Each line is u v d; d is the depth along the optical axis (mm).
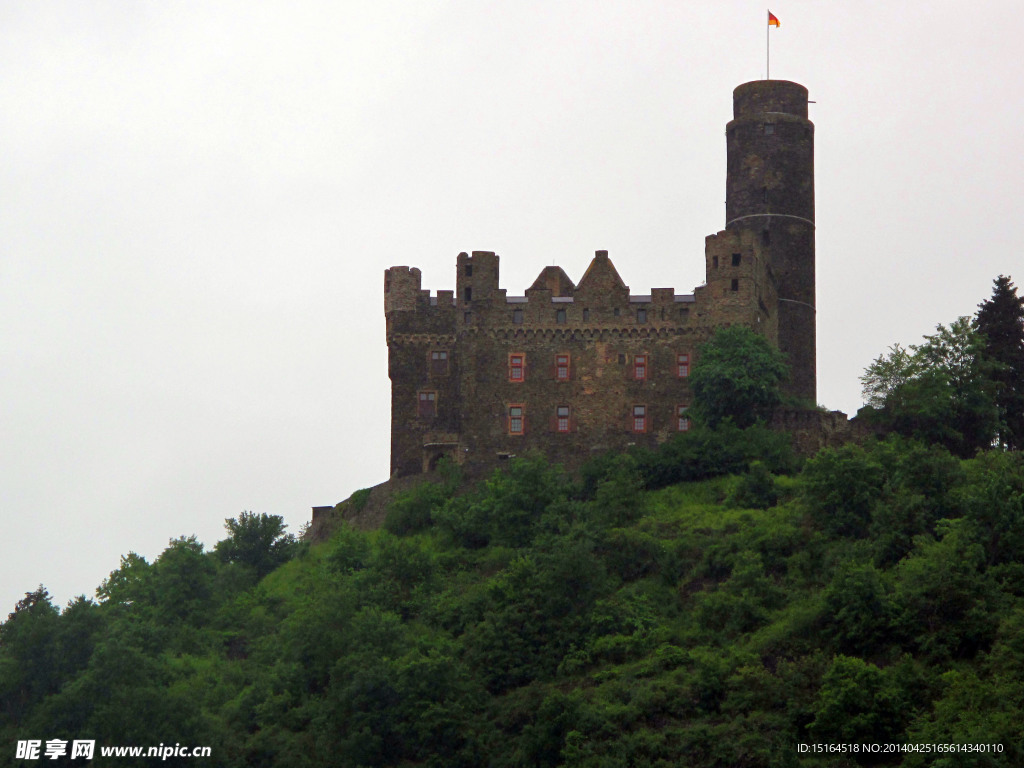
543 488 133875
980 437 137750
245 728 116312
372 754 109562
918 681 102250
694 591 121625
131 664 117375
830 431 138625
